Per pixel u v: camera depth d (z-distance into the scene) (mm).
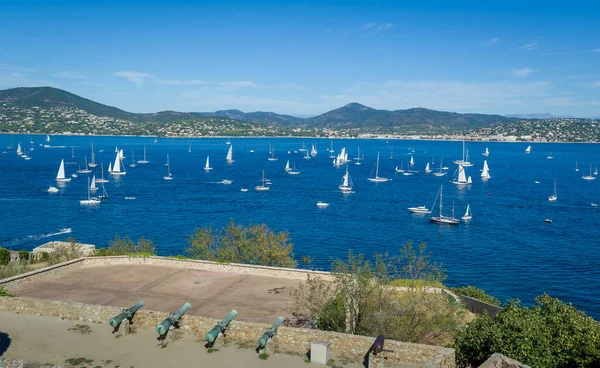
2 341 22578
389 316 27234
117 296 30594
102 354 21547
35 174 190750
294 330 22531
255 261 48344
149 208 125062
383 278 29969
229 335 23250
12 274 43000
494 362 18625
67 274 35000
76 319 25109
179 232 97938
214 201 138625
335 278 31812
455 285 68250
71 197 139500
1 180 171375
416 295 30875
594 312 59031
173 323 23328
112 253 50969
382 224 110125
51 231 97312
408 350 21219
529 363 22297
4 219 107875
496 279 71125
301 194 155875
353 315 27406
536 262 80000
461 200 147875
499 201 146500
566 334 23938
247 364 20891
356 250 86375
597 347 22797
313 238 94688
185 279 34375
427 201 144875
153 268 37000
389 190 168875
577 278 71562
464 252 86438
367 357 21672
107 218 111250
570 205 140125
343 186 166000
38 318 25250
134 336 23359
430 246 90500
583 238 97812
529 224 112375
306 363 21141
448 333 28766
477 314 38656
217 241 52062
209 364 20797
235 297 30703
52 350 21812
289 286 33031
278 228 102938
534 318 25422
